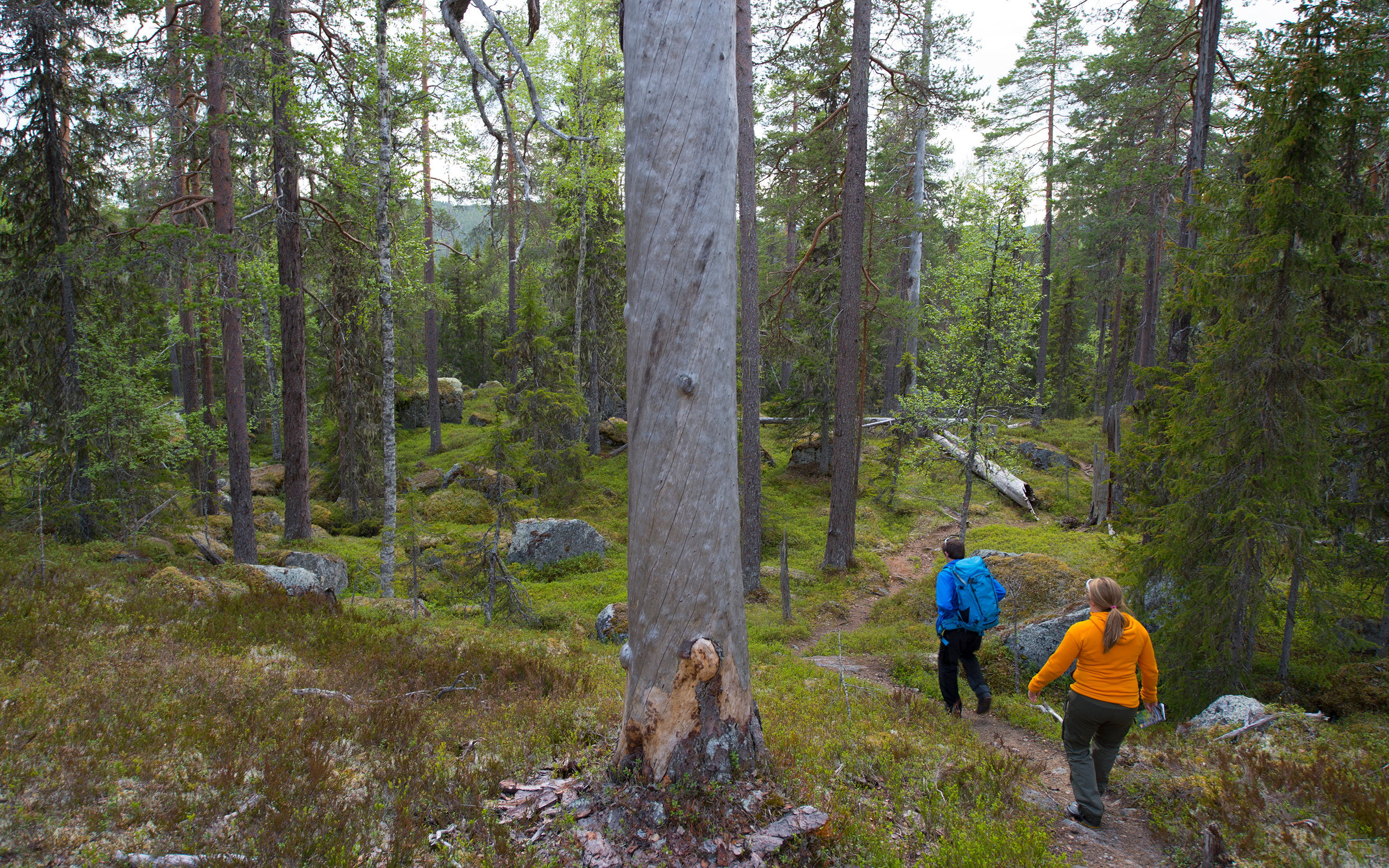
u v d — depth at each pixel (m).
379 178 13.66
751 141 14.02
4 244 14.36
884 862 3.39
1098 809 4.68
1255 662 8.37
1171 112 18.12
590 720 5.29
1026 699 7.91
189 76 14.43
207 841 3.38
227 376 14.69
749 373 14.46
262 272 13.80
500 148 4.32
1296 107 7.23
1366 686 6.96
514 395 22.55
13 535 13.29
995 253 13.97
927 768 4.98
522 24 16.02
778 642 11.55
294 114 13.63
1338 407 7.53
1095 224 27.81
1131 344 36.97
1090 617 4.88
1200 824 4.45
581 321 27.47
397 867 3.19
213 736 4.70
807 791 3.86
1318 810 4.48
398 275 15.13
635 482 3.74
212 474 20.83
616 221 27.95
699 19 3.55
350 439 22.08
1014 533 18.91
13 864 3.13
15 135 13.92
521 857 3.25
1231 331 7.70
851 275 15.27
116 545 13.25
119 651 6.97
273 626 8.73
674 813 3.42
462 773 4.21
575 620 12.30
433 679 7.05
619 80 24.92
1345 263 7.72
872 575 15.79
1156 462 9.24
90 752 4.29
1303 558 7.19
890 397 29.25
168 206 14.73
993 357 14.07
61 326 14.29
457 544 17.09
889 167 28.25
